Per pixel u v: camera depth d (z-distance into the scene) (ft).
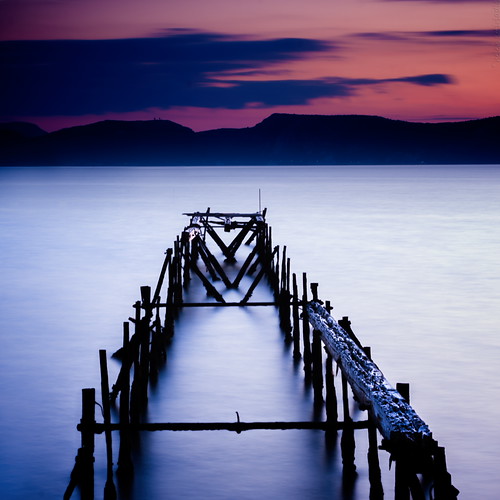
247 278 107.24
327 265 123.03
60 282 106.63
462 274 113.70
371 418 33.09
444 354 66.85
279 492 39.14
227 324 77.87
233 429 33.71
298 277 110.63
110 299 93.71
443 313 84.89
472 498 39.09
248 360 63.77
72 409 52.21
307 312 53.42
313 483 40.14
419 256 134.00
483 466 42.80
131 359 49.11
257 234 117.60
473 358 65.36
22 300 93.25
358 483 40.11
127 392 46.06
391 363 63.82
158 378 58.49
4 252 140.46
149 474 41.14
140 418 49.32
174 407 51.60
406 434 26.30
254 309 85.66
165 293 96.94
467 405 52.70
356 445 45.03
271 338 71.72
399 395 30.58
